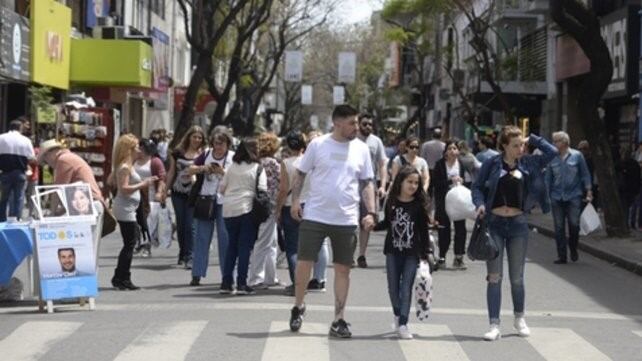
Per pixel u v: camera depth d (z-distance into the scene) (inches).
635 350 442.0
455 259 716.7
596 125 900.6
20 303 533.3
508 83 1744.6
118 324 474.3
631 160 1029.8
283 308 527.5
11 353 410.3
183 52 2367.1
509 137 451.2
